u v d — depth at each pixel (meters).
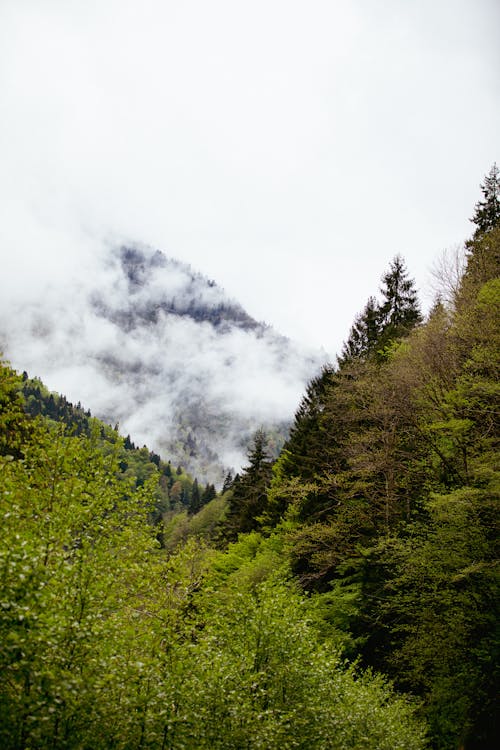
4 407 8.98
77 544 7.97
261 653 9.80
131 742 6.81
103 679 6.27
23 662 5.26
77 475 8.62
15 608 5.47
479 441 15.27
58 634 6.07
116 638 7.18
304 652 9.91
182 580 9.09
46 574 5.92
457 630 13.37
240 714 7.72
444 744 13.32
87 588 7.20
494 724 12.38
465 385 15.21
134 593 8.53
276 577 12.37
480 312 16.38
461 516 13.20
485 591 13.38
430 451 17.98
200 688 7.58
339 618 18.20
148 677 6.99
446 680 13.57
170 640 7.92
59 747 6.11
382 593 17.83
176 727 7.10
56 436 8.60
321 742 8.99
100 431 9.01
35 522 7.62
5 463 7.97
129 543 8.70
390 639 17.64
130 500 8.98
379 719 10.27
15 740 5.84
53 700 5.63
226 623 10.07
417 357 17.64
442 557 13.79
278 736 8.16
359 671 16.94
